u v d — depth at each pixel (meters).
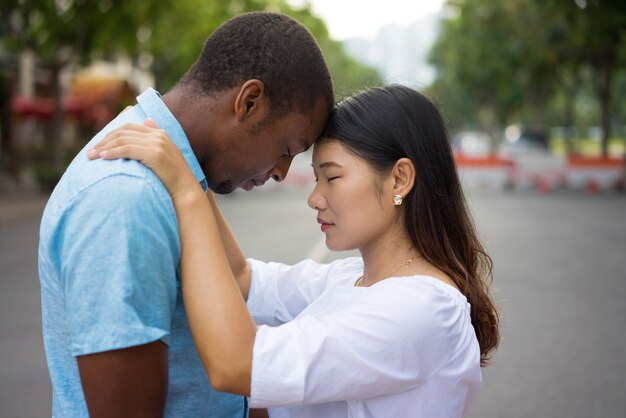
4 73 24.88
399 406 1.44
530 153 30.23
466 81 36.00
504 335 5.18
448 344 1.44
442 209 1.62
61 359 1.36
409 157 1.56
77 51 18.38
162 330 1.25
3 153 24.53
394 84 1.65
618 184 20.28
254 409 1.90
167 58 25.17
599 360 4.60
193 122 1.44
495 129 44.41
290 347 1.34
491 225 11.73
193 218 1.34
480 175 20.92
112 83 27.06
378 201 1.57
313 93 1.46
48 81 29.11
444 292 1.47
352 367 1.36
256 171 1.52
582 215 13.38
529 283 7.01
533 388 4.12
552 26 24.03
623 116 66.19
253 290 1.93
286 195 18.98
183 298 1.35
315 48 1.46
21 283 7.43
